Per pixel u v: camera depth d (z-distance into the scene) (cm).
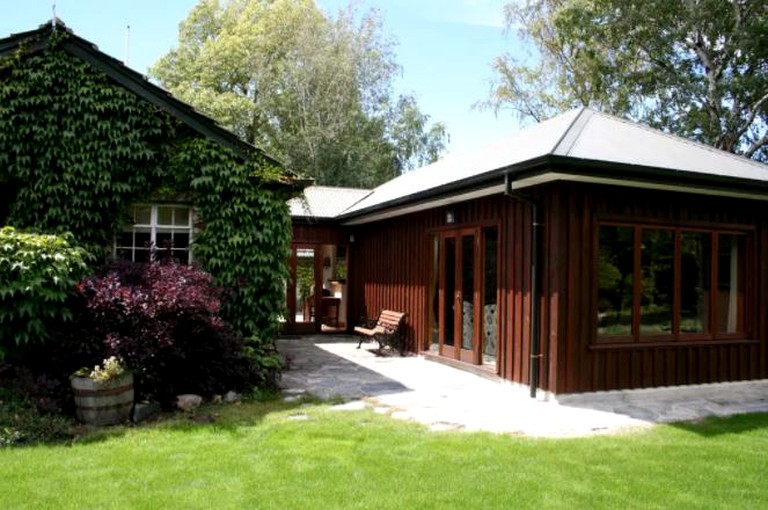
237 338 740
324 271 1627
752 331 845
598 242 735
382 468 450
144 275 714
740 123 1903
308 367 970
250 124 2878
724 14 1856
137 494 392
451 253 1016
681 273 798
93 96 801
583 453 499
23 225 782
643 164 685
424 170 1466
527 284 778
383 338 1166
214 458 469
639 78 1916
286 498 389
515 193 723
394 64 3078
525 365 777
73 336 621
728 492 413
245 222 857
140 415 592
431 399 722
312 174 2739
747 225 841
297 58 2823
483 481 426
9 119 773
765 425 614
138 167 826
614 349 737
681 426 606
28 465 447
